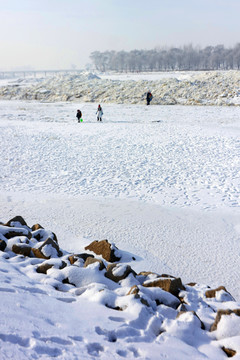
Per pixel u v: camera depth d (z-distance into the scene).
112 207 10.96
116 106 38.62
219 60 144.38
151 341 3.57
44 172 15.13
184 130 23.11
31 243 6.95
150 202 11.49
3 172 15.16
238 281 6.73
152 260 7.47
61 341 3.12
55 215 10.17
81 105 40.31
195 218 10.10
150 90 43.28
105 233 8.91
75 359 2.89
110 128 24.69
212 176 14.09
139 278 5.64
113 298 4.45
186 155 17.19
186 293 5.07
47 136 22.28
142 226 9.45
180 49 152.62
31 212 10.39
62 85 51.00
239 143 19.02
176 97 40.16
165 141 20.08
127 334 3.61
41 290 4.36
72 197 11.96
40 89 50.59
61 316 3.65
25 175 14.73
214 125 25.09
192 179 13.84
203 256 7.75
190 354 3.45
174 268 7.16
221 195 12.05
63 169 15.52
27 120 29.16
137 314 4.02
